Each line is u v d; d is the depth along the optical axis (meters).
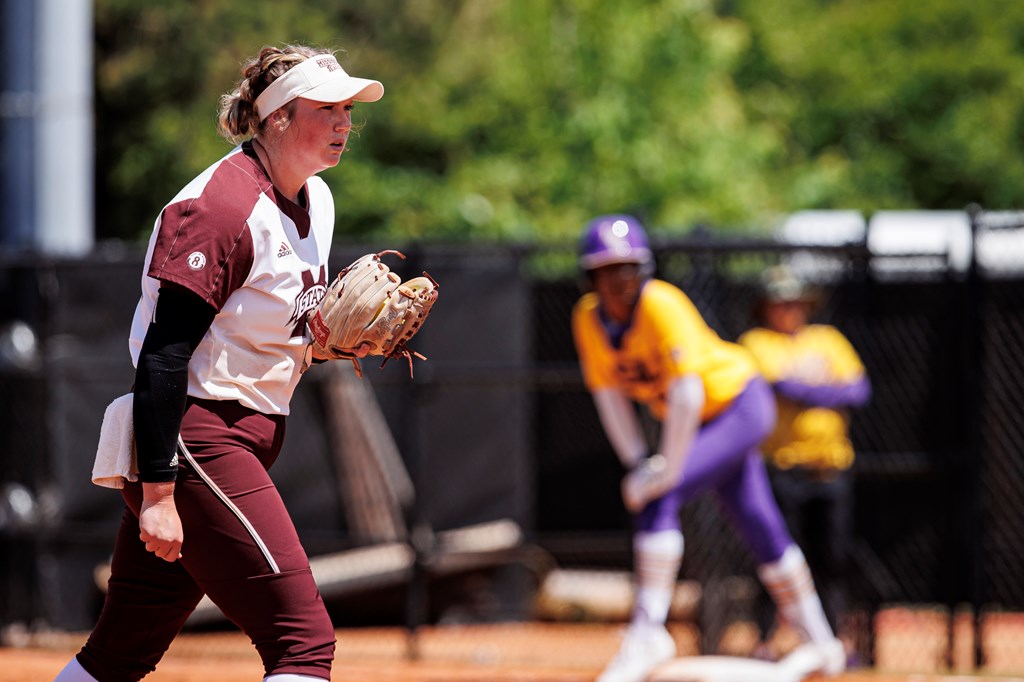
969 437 30.75
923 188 78.88
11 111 36.19
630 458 24.94
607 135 57.53
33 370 33.09
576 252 30.81
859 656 30.97
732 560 30.72
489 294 36.84
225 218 12.06
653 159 56.88
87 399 34.09
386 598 35.59
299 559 12.57
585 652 32.50
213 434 12.41
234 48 60.94
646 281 23.80
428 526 34.50
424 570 31.16
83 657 13.01
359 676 26.84
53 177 36.41
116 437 12.34
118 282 34.53
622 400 25.05
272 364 12.75
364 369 34.53
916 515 37.47
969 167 76.69
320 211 13.20
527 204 58.06
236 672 27.61
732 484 24.62
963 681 26.91
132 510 12.66
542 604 36.81
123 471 12.23
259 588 12.38
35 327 33.66
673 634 31.22
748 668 26.28
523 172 57.88
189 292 11.92
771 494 30.94
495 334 36.88
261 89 12.59
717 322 32.06
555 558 38.78
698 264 31.02
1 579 33.16
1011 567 37.28
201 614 33.59
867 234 30.75
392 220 58.25
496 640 34.25
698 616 30.28
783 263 32.53
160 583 12.84
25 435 33.53
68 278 34.19
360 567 34.66
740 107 66.75
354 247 31.75
